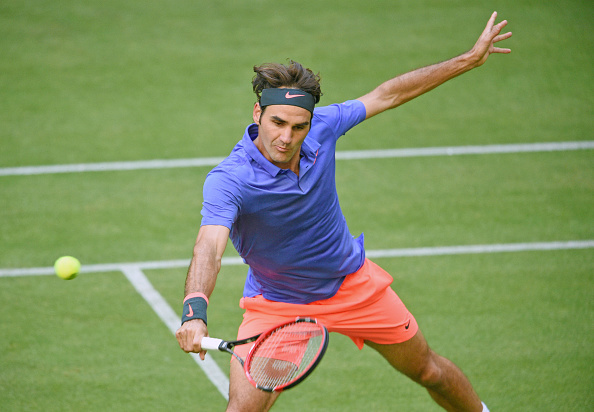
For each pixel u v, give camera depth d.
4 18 53.69
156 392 21.70
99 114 42.25
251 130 15.56
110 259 29.33
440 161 37.69
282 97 14.40
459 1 57.47
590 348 23.73
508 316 25.56
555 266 28.80
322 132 16.44
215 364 23.17
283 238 16.09
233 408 15.62
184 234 31.25
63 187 34.97
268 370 15.98
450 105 43.84
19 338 24.20
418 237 30.98
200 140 39.66
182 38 51.66
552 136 40.16
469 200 33.97
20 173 36.12
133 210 33.09
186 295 13.82
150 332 24.78
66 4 56.38
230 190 14.95
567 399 21.23
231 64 48.19
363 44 50.81
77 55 49.09
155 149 38.72
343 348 24.08
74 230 31.42
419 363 18.38
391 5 57.00
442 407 19.52
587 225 31.88
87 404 21.06
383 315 17.72
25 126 40.69
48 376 22.31
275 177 15.30
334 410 20.91
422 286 27.47
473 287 27.39
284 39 51.56
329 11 56.03
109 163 37.28
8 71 46.81
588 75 47.00
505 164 37.34
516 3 56.84
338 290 17.56
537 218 32.44
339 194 34.47
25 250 29.86
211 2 57.44
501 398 21.31
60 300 26.53
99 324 25.14
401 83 18.05
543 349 23.69
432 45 50.53
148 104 43.47
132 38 51.53
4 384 21.86
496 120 41.97
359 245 18.17
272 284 17.25
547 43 50.88
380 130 41.03
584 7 56.06
